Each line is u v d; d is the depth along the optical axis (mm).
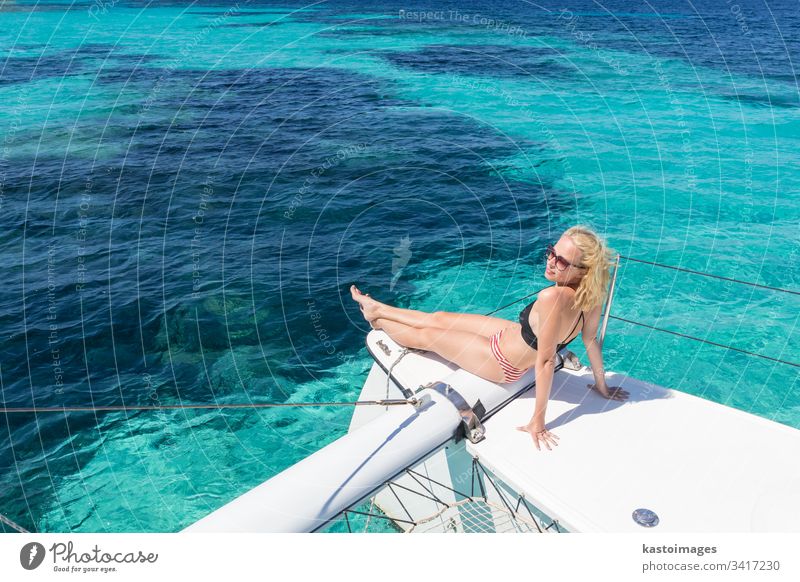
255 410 5738
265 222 9570
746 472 2775
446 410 3068
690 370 6383
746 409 5828
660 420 3117
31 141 13297
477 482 3227
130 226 9375
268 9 35906
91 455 5195
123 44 25922
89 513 4645
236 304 7363
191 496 4816
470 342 3398
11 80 19312
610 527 2527
